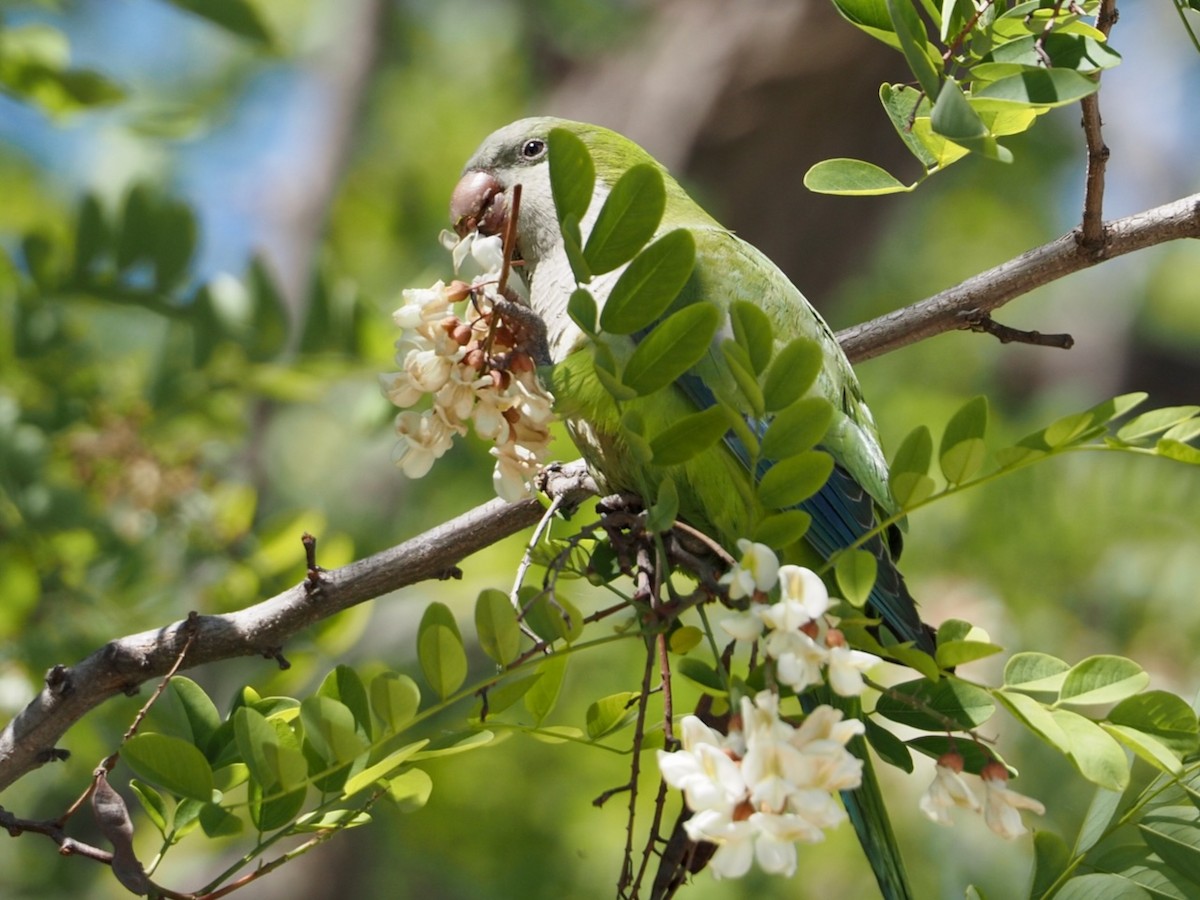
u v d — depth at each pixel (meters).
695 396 6.47
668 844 4.96
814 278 15.62
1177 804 5.19
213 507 9.58
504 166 7.88
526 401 5.60
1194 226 6.61
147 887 5.12
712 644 4.73
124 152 15.29
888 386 15.98
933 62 5.38
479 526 6.60
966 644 4.65
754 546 4.53
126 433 9.40
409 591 12.72
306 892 13.93
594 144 7.88
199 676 13.01
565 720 11.81
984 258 19.28
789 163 14.98
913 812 11.55
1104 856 5.26
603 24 16.73
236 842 13.31
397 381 5.58
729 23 15.27
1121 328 22.23
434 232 16.27
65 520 9.17
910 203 18.62
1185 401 21.95
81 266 9.19
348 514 14.10
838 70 14.77
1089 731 4.71
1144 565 11.95
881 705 5.21
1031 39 5.41
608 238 4.60
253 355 9.31
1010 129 5.54
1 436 9.23
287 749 4.71
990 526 12.31
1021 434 17.61
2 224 14.73
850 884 12.10
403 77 17.08
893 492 4.71
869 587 4.76
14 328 9.42
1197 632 11.75
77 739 9.06
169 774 4.78
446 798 12.26
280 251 15.98
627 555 5.46
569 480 6.75
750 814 4.21
